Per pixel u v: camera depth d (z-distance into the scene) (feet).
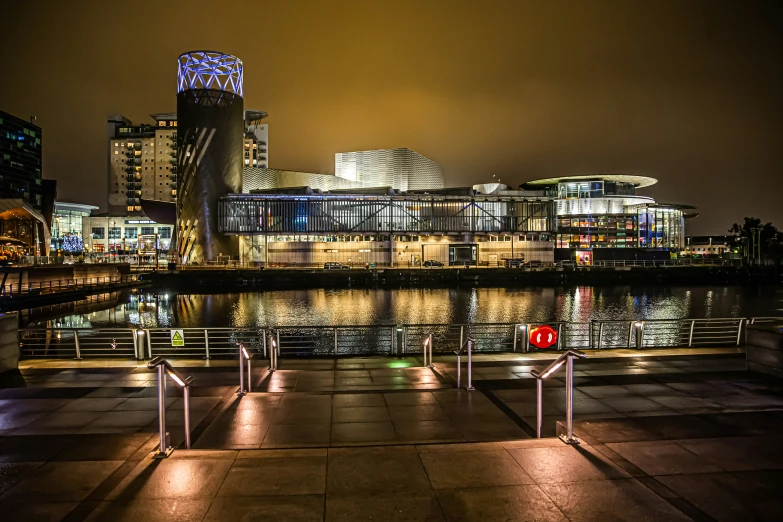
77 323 175.73
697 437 28.07
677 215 546.26
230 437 29.84
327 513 19.95
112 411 34.99
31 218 282.36
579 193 534.78
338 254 391.86
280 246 393.50
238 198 365.61
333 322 178.91
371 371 49.90
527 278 353.10
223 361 54.80
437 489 21.89
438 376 47.57
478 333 139.13
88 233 587.27
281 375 48.24
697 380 43.88
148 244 530.68
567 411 27.35
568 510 20.15
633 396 38.88
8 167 513.86
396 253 397.80
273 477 23.09
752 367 47.39
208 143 362.12
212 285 314.96
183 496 21.40
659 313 209.15
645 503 20.67
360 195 396.37
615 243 513.45
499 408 35.96
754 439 27.76
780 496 21.26
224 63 389.80
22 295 172.76
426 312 209.56
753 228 519.19
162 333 138.72
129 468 24.29
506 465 24.29
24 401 37.40
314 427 31.71
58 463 25.11
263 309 219.20
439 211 383.86
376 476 23.15
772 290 327.06
